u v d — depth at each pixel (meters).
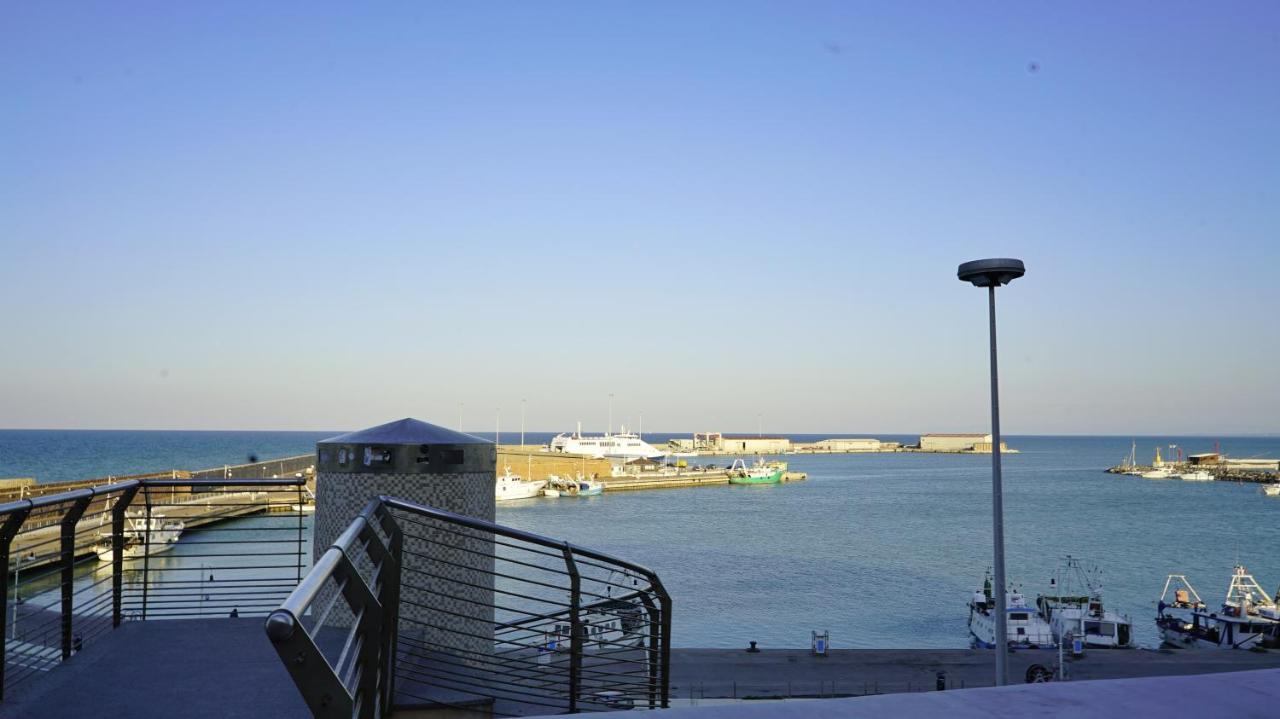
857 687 31.28
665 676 6.22
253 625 6.84
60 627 5.86
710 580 58.69
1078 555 73.81
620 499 126.81
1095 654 40.19
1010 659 38.00
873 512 108.44
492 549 7.05
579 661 5.83
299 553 7.20
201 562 35.72
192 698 4.85
